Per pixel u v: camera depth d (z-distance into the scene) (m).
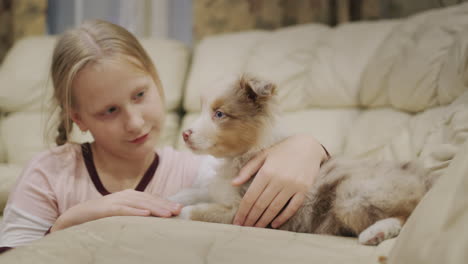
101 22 1.63
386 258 0.88
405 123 2.27
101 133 1.51
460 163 0.86
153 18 4.29
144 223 1.09
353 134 2.53
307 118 2.82
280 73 3.01
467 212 0.73
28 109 3.43
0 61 4.23
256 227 1.28
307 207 1.36
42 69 3.50
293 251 0.93
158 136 1.64
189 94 3.33
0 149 3.28
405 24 2.56
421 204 0.87
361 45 2.78
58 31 4.34
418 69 2.20
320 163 1.49
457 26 2.15
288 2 3.73
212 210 1.41
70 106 1.54
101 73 1.41
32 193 1.57
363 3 3.44
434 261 0.70
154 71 1.69
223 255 0.90
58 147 1.77
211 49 3.43
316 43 3.06
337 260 0.89
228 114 1.49
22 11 4.13
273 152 1.47
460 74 1.92
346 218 1.27
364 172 1.35
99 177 1.68
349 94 2.71
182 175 1.84
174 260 0.87
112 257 0.89
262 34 3.38
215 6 3.87
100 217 1.27
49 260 0.88
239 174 1.43
